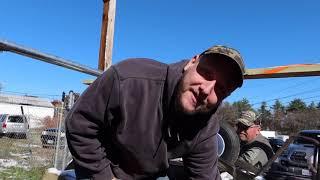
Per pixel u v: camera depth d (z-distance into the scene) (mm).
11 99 17422
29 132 5223
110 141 947
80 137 899
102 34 2043
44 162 4301
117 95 880
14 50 1179
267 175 2002
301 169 1906
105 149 948
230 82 845
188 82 844
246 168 1529
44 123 5219
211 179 1011
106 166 931
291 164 1947
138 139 903
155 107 888
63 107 3688
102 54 2023
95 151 911
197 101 850
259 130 2164
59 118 3730
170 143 928
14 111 17297
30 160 4379
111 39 2033
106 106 887
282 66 1624
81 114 895
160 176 985
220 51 817
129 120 894
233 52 825
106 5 2039
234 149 1464
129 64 909
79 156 911
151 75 895
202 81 834
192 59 874
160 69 906
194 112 860
